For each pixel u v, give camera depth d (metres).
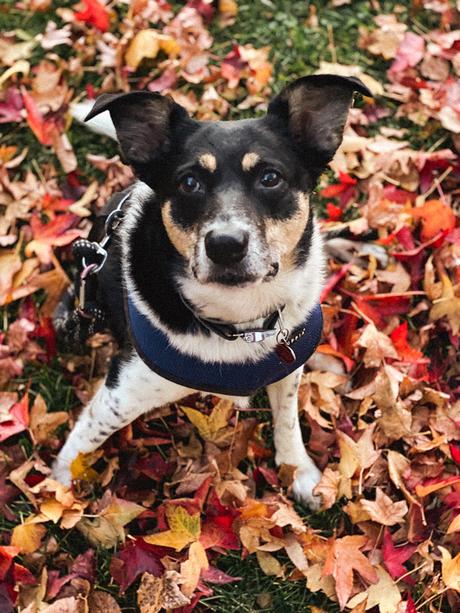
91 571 0.71
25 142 0.97
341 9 1.07
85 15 1.01
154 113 0.62
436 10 1.06
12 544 0.71
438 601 0.71
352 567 0.70
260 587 0.73
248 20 1.05
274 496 0.76
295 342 0.66
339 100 0.61
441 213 0.87
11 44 1.03
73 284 0.84
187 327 0.63
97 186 0.93
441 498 0.76
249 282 0.58
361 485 0.75
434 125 0.98
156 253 0.63
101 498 0.75
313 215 0.65
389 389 0.77
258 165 0.59
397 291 0.87
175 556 0.71
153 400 0.68
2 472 0.77
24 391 0.83
